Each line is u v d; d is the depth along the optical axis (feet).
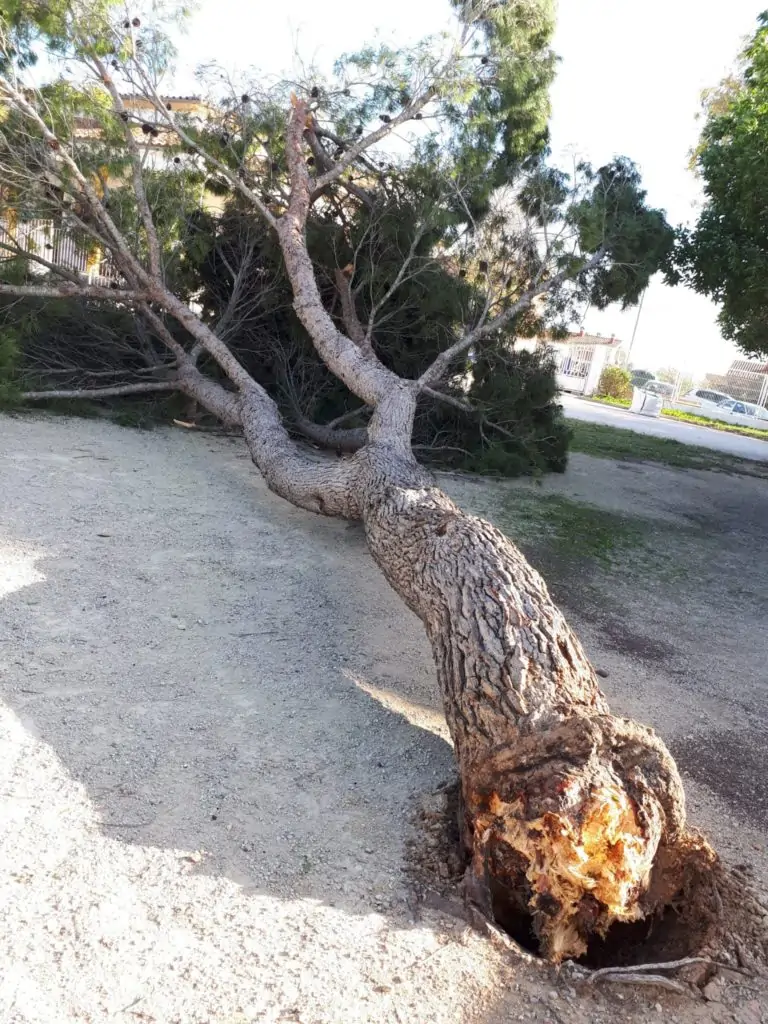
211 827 8.72
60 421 26.91
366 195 28.96
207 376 31.68
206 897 7.70
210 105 28.22
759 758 12.49
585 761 8.48
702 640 17.57
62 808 8.57
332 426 29.73
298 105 26.03
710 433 68.54
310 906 7.82
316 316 24.66
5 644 11.78
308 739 10.85
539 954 8.12
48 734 9.84
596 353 100.83
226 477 23.97
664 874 8.79
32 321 27.86
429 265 27.43
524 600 10.94
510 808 8.29
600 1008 7.19
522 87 26.96
